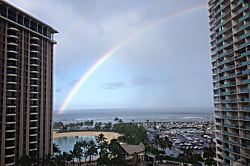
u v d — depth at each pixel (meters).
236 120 67.50
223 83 76.19
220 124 75.75
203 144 158.62
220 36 77.12
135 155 107.62
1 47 77.81
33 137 86.31
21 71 84.38
